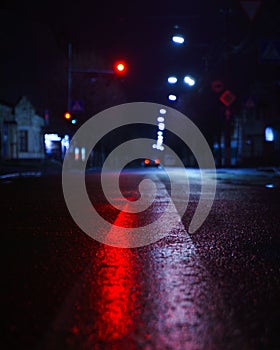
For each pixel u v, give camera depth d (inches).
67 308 159.9
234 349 126.5
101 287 186.7
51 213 428.1
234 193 681.0
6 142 2199.8
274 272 212.7
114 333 137.0
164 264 228.2
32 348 126.0
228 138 1755.7
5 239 293.9
